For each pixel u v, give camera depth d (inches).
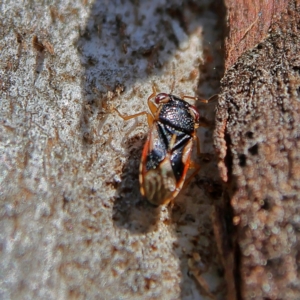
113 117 1.8
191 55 1.8
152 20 1.8
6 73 1.8
